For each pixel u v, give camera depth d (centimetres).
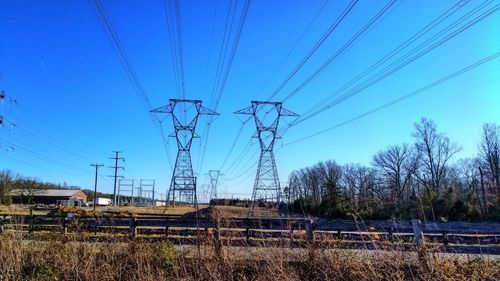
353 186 8688
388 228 1461
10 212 1516
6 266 1111
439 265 1110
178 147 5838
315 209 5753
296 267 1181
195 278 1152
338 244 1209
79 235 1237
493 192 7169
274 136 5116
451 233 1678
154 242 1305
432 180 7588
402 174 8056
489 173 7544
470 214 5181
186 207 7450
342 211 5191
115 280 1137
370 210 4212
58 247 1194
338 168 8994
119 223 1426
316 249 1180
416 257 1141
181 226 1478
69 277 1126
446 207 5278
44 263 1156
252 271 1165
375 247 1166
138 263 1134
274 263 1160
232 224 1348
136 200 14562
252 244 1247
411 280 1092
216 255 1168
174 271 1153
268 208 5172
